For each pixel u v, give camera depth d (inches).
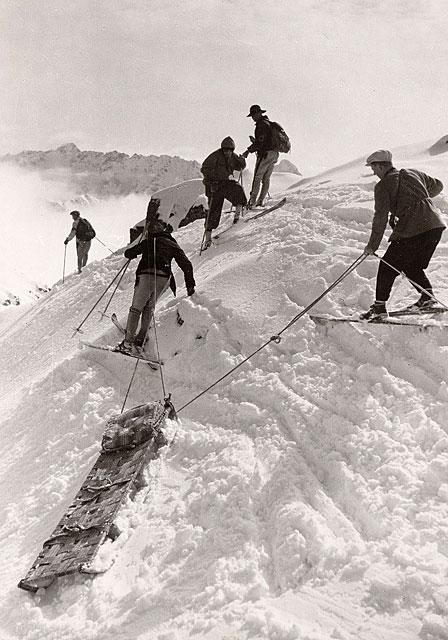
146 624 157.2
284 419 219.9
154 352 293.3
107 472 218.5
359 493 175.5
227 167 403.5
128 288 430.6
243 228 402.0
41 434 269.1
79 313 434.9
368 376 223.6
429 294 245.0
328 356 242.7
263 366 251.3
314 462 197.6
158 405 234.7
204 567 168.1
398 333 233.9
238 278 313.3
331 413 213.3
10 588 187.6
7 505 234.7
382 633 133.0
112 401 269.7
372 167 246.1
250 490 188.5
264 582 157.0
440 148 626.5
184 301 308.2
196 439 223.3
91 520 198.1
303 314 268.8
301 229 350.9
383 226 239.9
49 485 230.1
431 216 240.5
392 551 151.5
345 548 156.8
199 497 194.4
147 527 191.0
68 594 177.8
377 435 194.4
